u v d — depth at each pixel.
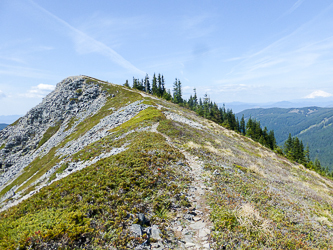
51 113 84.62
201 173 15.25
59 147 55.38
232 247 7.57
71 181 12.34
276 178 21.53
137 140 22.23
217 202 10.83
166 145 20.12
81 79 98.25
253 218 9.18
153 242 7.68
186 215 9.74
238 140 49.94
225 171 16.66
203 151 21.84
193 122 44.09
